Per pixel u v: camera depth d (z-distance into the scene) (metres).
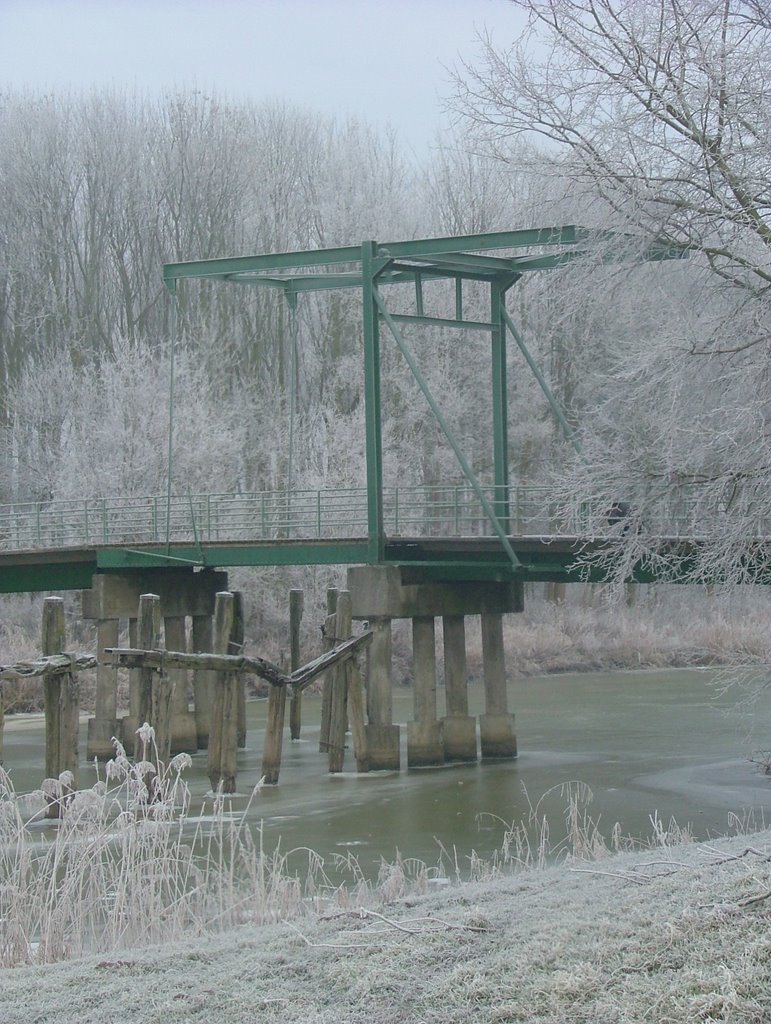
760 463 17.52
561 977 6.02
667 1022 5.59
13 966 9.39
